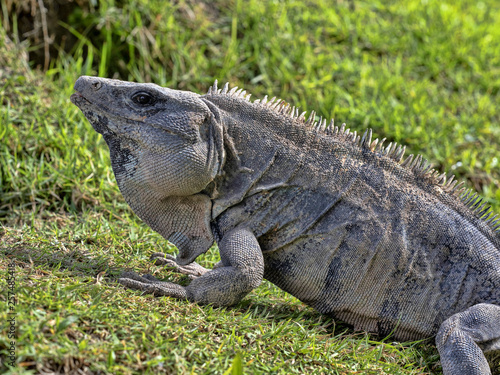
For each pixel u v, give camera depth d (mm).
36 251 5070
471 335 4719
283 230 5047
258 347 4324
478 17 12500
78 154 6977
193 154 4707
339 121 8547
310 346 4559
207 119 4879
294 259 5074
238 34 9625
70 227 6121
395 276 5117
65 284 4426
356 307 5125
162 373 3850
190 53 9094
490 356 4969
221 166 4926
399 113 8844
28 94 7473
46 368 3604
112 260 5281
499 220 5586
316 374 4309
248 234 4922
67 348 3705
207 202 4965
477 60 10539
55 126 7266
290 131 5176
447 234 5215
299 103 8734
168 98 4750
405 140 8539
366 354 4715
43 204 6441
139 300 4469
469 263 5195
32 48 8320
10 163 6543
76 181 6613
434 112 9164
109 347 3859
